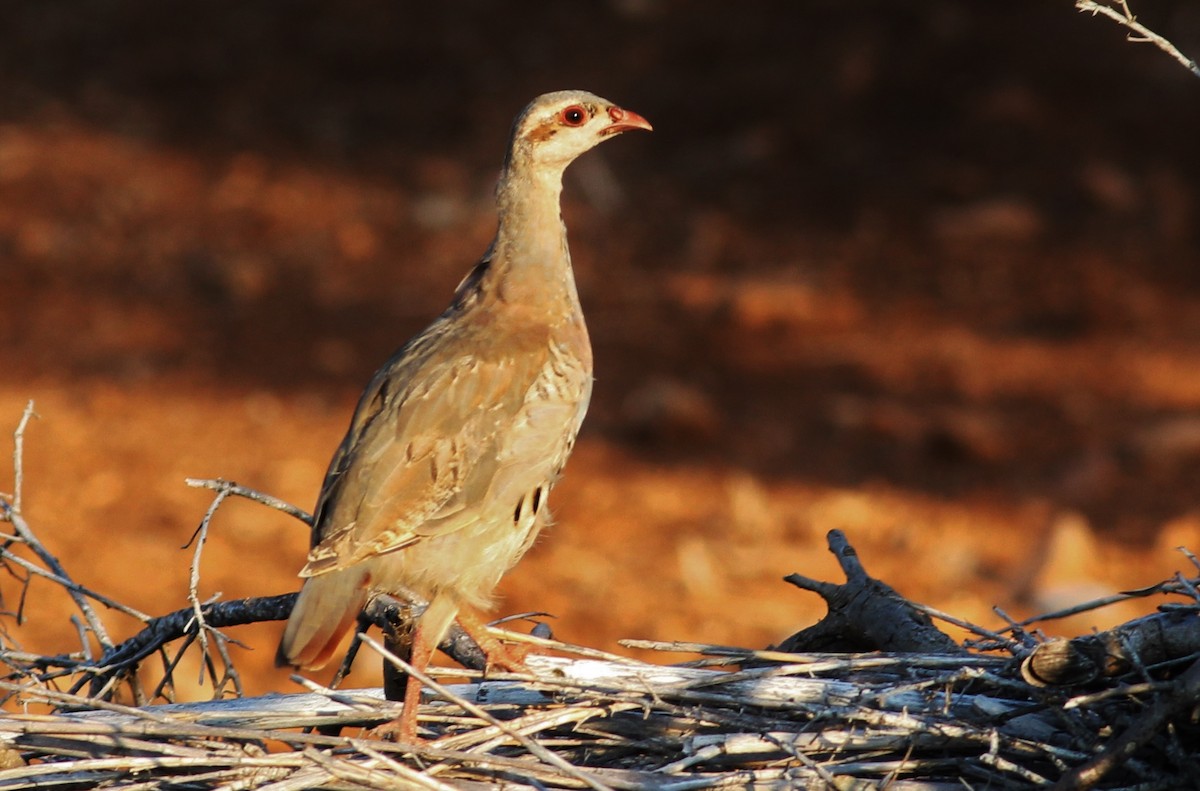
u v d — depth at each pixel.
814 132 25.92
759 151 25.61
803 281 21.78
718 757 5.67
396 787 5.36
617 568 13.99
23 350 19.78
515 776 5.53
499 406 6.67
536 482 6.76
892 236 23.08
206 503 15.20
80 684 6.86
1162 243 22.41
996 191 23.92
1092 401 18.08
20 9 32.09
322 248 23.50
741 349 19.84
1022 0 28.14
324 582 6.28
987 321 20.53
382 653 5.53
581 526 14.99
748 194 24.62
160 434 17.05
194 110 28.33
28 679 6.68
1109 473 16.20
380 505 6.34
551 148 7.22
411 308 21.45
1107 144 24.78
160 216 24.62
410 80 28.83
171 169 26.31
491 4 30.67
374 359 19.72
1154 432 16.95
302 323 20.95
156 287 22.14
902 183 24.44
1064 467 16.38
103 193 25.36
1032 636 6.20
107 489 15.50
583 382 7.04
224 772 5.48
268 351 19.95
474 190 25.00
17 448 7.13
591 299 21.59
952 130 25.55
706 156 25.72
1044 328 20.30
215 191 25.52
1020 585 13.39
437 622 6.45
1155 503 15.52
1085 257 22.05
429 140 26.95
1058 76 26.39
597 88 27.66
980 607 12.91
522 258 7.11
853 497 15.59
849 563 6.98
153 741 5.63
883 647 6.62
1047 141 24.94
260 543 14.29
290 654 6.13
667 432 17.19
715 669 6.57
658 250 23.14
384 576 6.41
